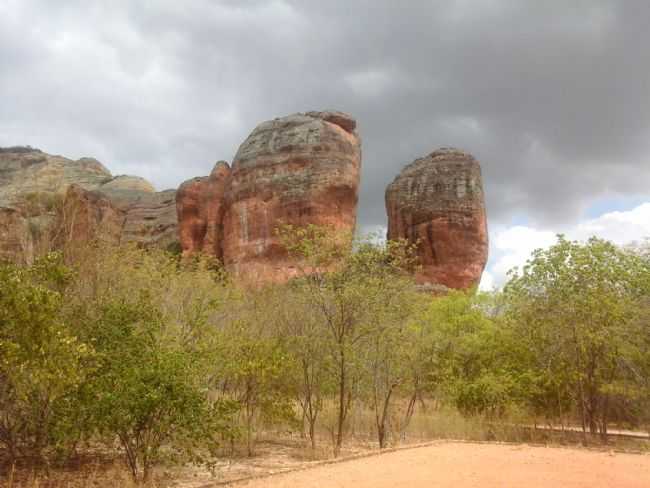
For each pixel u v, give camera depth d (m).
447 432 16.14
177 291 16.75
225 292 18.28
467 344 19.58
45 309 8.20
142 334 10.51
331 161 48.75
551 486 8.36
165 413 9.06
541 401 18.47
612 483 8.67
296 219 47.50
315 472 9.59
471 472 9.50
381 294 14.59
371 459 11.13
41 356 7.93
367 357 14.59
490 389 17.25
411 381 17.25
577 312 15.77
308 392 14.16
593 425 15.69
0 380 8.98
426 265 53.38
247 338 14.05
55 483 8.94
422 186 55.38
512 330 17.62
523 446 13.49
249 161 51.12
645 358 15.48
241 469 10.86
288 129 51.16
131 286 15.87
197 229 54.91
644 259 18.61
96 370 9.22
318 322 14.62
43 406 9.04
